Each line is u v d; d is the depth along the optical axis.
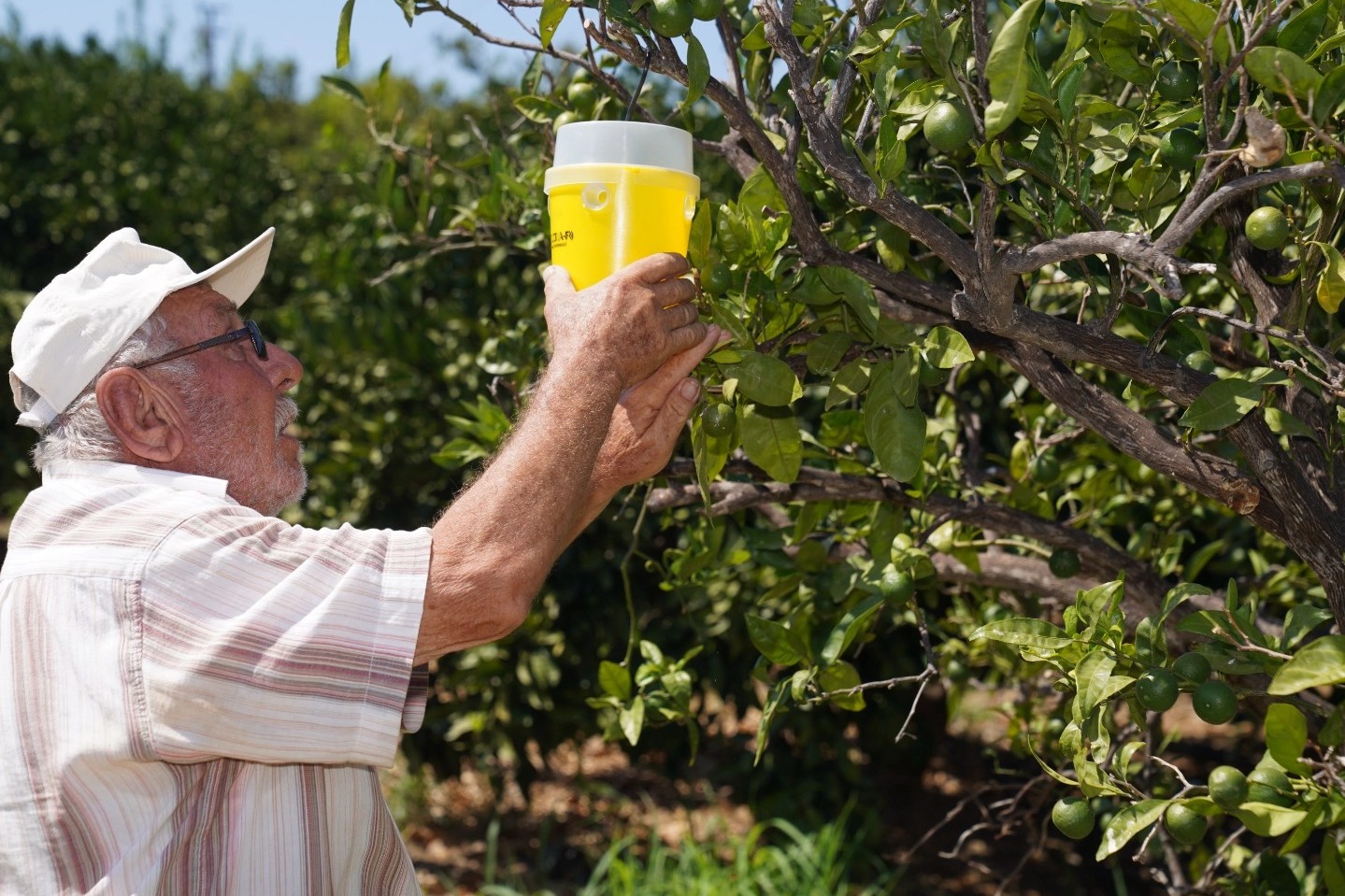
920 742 4.93
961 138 1.51
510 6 1.67
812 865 4.65
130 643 1.52
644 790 6.55
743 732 5.25
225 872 1.57
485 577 1.54
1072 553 2.26
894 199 1.62
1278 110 1.47
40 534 1.63
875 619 2.49
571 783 6.73
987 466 3.63
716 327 1.71
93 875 1.54
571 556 4.83
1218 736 5.83
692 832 5.52
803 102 1.66
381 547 1.55
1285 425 1.73
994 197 1.52
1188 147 1.66
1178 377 1.69
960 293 1.66
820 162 1.66
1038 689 3.05
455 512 1.58
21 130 9.16
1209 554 2.39
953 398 2.85
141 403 1.70
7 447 7.90
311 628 1.50
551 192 1.67
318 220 7.11
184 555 1.54
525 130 3.15
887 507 2.30
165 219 8.91
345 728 1.50
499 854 5.88
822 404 3.87
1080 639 1.69
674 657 4.77
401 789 6.39
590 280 1.64
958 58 1.57
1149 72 1.73
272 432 1.83
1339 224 1.76
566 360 1.60
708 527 2.61
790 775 5.08
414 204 3.44
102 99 9.79
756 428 1.85
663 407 1.75
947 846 5.56
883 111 1.56
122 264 1.74
